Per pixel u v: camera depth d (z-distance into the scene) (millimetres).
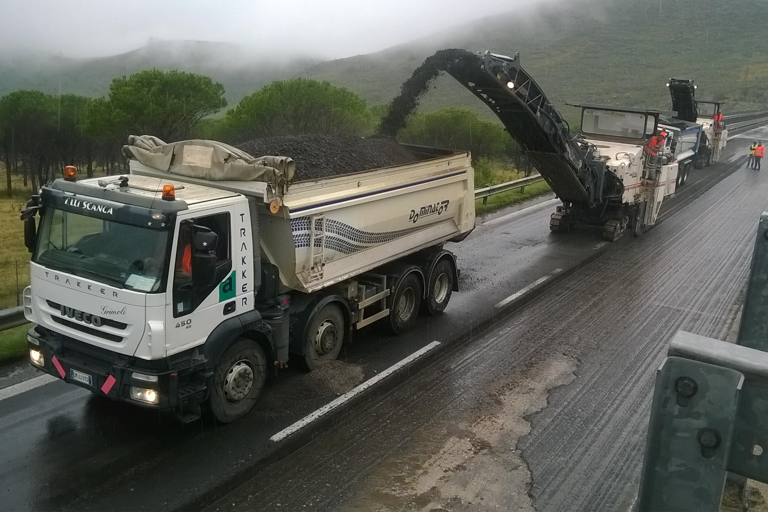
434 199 9484
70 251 6055
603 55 122812
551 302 11102
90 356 5984
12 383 7176
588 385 7980
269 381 7109
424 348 8797
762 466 2172
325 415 6832
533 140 13242
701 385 2104
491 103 12594
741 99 80375
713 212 19359
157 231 5625
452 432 6711
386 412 7062
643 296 11547
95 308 5789
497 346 9109
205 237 5695
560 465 6188
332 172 8227
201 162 6762
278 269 7035
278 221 6809
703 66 107312
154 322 5566
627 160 15094
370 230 8148
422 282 9594
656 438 2223
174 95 27641
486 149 31125
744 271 13305
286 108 26453
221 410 6445
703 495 2166
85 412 6652
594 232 16375
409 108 12008
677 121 24281
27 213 6195
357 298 8359
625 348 9188
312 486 5664
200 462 5863
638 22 154625
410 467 6031
